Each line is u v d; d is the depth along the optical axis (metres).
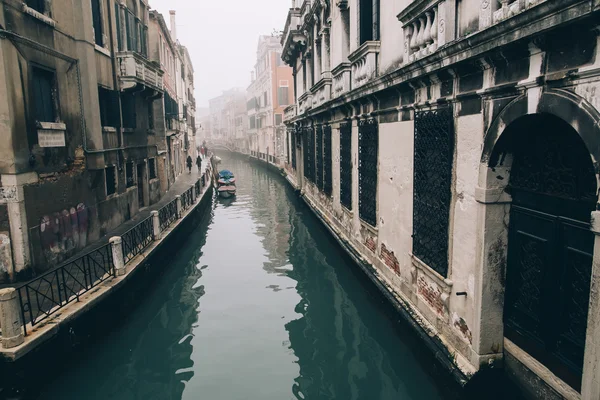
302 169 20.12
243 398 5.49
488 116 4.07
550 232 3.73
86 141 9.04
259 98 45.31
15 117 6.70
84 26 8.82
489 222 4.20
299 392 5.58
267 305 8.39
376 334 6.98
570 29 2.95
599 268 2.87
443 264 5.07
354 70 8.90
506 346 4.35
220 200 21.72
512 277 4.25
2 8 6.39
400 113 6.47
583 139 2.91
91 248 8.98
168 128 19.20
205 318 7.85
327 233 12.45
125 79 11.20
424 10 5.13
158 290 8.99
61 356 5.47
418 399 5.32
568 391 3.50
